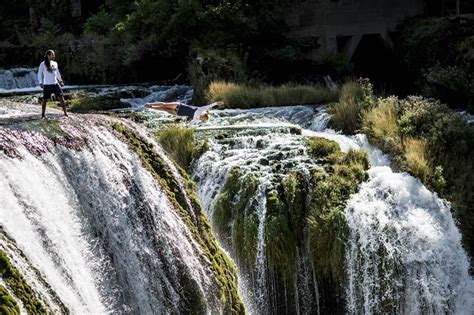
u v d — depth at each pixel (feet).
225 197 46.11
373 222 44.32
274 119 61.52
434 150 52.54
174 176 43.11
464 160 52.29
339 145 51.75
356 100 61.41
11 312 26.23
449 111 57.67
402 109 57.88
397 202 46.26
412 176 49.19
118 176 38.93
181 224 40.27
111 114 59.47
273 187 45.75
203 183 48.44
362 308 43.39
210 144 51.13
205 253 40.40
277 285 43.91
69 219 34.73
